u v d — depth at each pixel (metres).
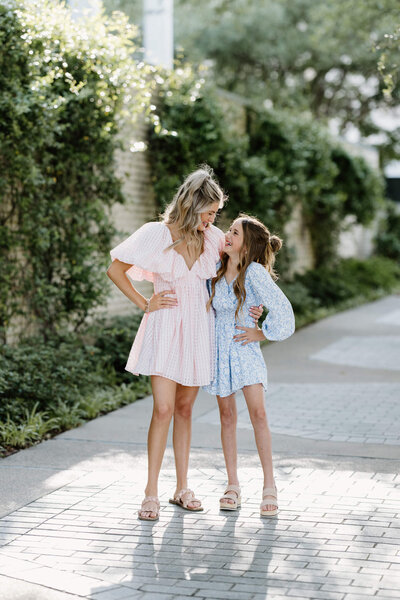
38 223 7.82
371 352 10.80
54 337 8.16
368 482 5.00
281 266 15.40
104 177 8.71
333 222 18.92
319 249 18.94
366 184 18.89
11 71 7.12
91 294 8.38
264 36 25.98
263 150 14.26
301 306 14.70
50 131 7.50
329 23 23.64
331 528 4.21
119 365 8.55
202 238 4.48
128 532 4.19
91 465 5.43
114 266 4.46
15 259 7.76
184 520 4.38
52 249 8.27
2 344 7.18
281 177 14.27
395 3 19.98
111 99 8.25
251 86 27.09
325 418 6.86
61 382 7.11
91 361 8.23
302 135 15.55
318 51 25.97
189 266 4.46
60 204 8.03
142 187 10.45
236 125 13.87
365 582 3.53
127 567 3.73
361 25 22.84
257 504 4.62
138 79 8.36
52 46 7.69
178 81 10.63
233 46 26.23
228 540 4.07
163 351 4.41
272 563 3.76
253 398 4.57
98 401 7.20
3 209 7.69
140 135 10.31
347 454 5.69
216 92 12.64
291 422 6.72
